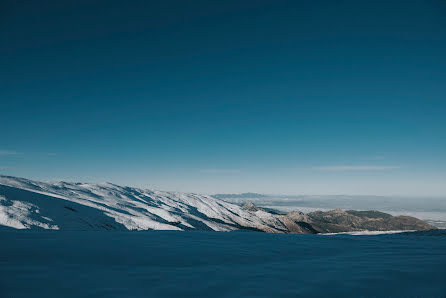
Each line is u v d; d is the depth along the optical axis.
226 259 8.77
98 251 9.06
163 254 9.13
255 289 5.51
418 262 8.41
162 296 5.03
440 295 5.22
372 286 5.76
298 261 8.67
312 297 5.09
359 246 12.74
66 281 5.77
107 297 4.89
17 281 5.63
